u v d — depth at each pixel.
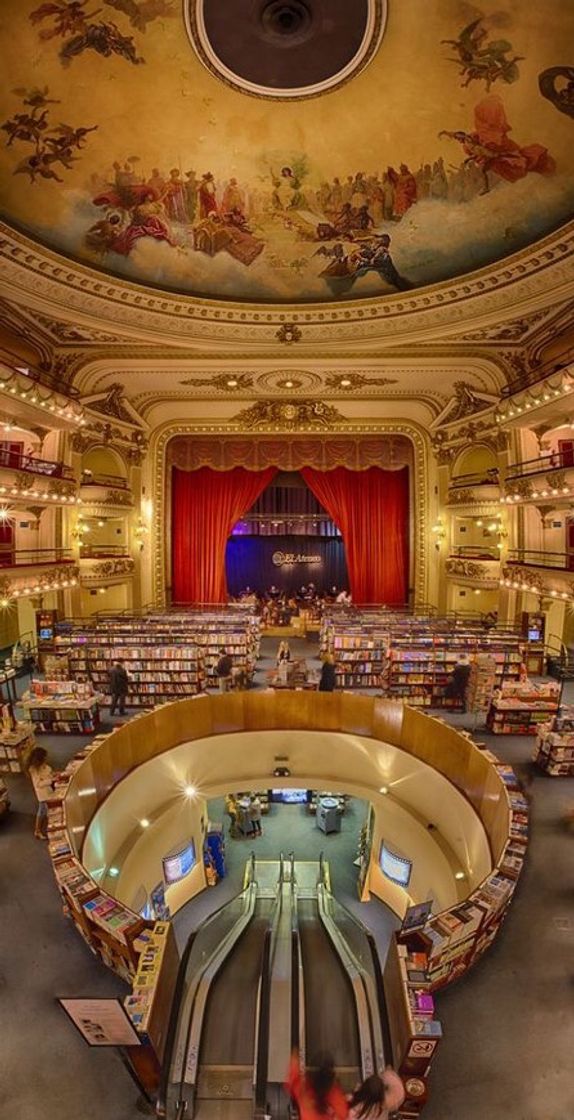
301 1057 4.47
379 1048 4.52
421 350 14.47
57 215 10.27
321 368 15.64
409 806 10.52
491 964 5.33
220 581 21.89
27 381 11.77
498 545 17.36
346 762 11.46
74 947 5.52
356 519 21.94
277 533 24.73
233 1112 4.09
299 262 12.07
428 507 20.42
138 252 11.43
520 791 7.54
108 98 8.93
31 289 11.09
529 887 6.48
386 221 11.12
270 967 5.81
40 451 15.48
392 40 8.20
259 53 8.39
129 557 19.00
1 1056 4.43
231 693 11.52
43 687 10.94
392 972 4.86
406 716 10.69
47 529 15.66
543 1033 4.64
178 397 18.45
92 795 8.42
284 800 14.52
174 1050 4.48
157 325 12.93
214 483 21.84
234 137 9.85
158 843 10.19
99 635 13.62
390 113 9.40
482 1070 4.33
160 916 9.93
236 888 11.64
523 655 12.34
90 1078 4.27
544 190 9.68
